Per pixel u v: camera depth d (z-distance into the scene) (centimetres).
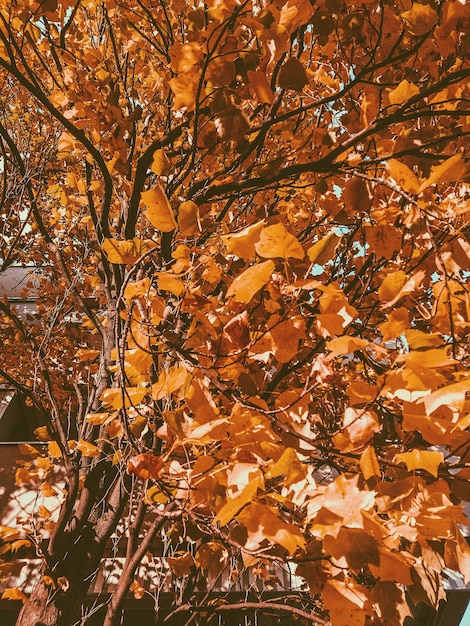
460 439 126
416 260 191
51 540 296
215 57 155
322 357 125
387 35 212
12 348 721
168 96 318
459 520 114
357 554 104
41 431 327
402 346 163
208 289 210
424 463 105
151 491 165
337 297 121
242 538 132
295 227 313
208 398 141
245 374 147
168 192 283
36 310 1031
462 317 137
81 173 386
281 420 141
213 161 277
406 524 117
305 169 193
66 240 571
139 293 153
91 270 587
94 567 304
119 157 278
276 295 129
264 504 117
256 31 155
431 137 174
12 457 640
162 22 302
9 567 321
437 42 175
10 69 225
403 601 119
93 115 263
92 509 325
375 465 104
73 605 286
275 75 196
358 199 175
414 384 109
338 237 117
